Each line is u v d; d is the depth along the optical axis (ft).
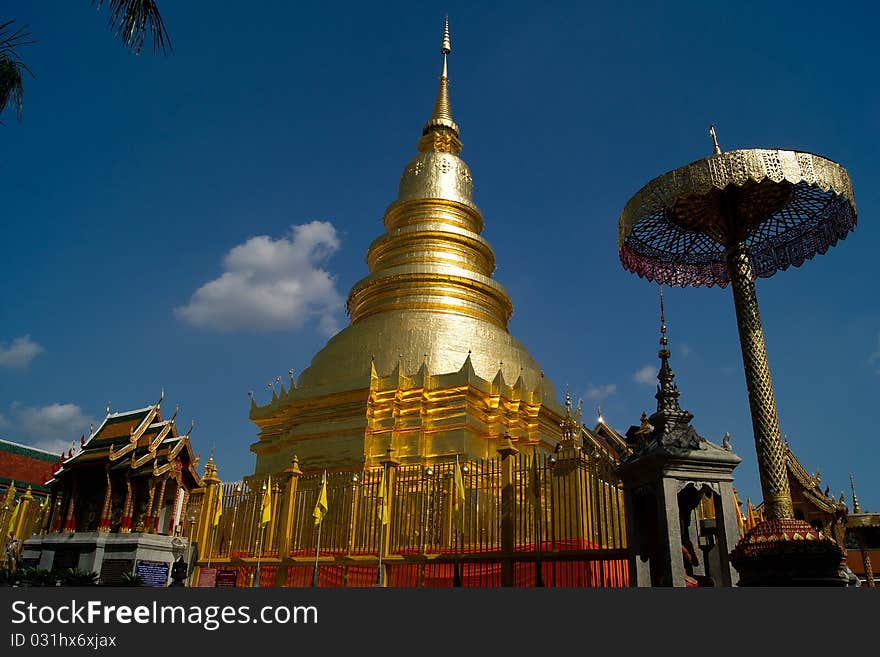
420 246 108.47
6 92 36.47
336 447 84.94
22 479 128.57
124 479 70.33
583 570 48.42
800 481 72.23
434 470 61.52
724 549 35.58
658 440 36.37
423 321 95.04
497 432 86.02
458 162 119.24
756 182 37.78
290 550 63.87
